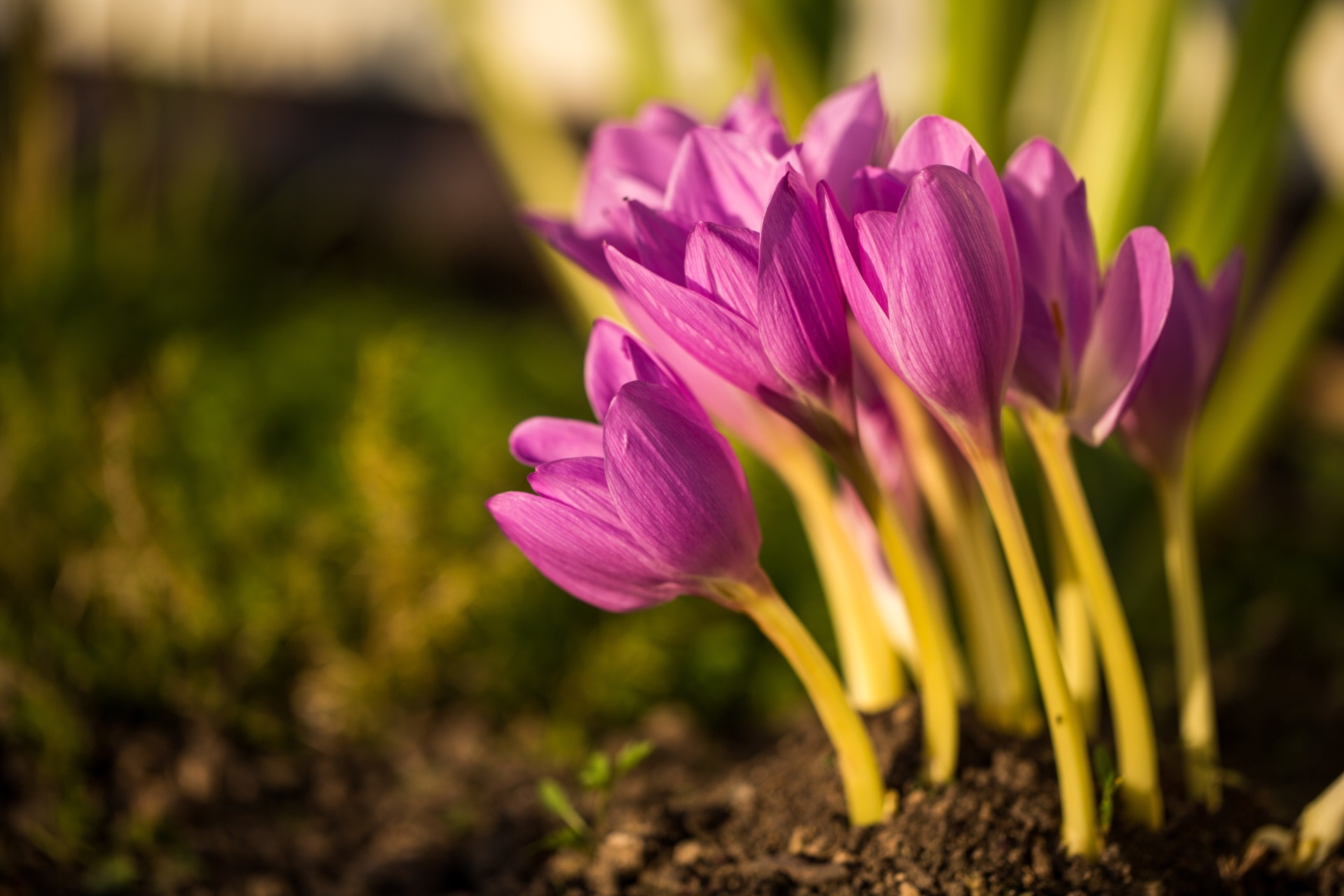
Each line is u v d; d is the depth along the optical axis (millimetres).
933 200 305
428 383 726
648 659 542
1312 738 503
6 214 792
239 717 512
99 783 477
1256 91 496
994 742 379
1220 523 594
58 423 573
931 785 368
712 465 326
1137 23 509
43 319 710
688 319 322
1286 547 676
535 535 332
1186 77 739
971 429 327
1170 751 408
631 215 329
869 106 344
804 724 440
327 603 548
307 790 490
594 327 346
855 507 406
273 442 690
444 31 765
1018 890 351
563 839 391
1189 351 360
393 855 454
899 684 402
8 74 820
